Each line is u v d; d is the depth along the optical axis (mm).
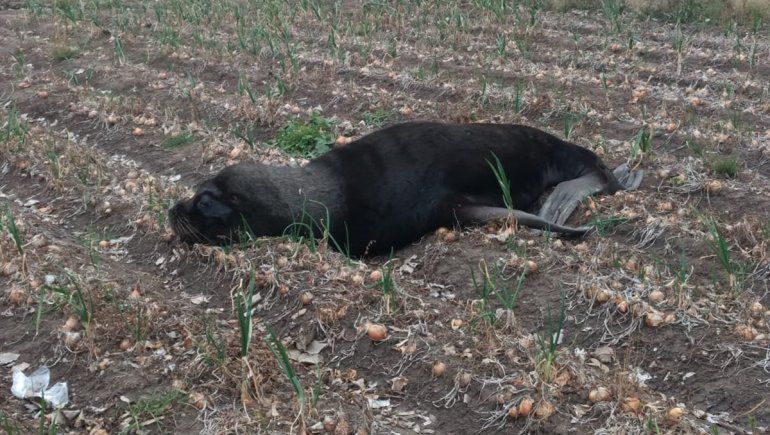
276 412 4746
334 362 5109
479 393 4840
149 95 8000
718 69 8094
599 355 5094
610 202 6059
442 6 10297
